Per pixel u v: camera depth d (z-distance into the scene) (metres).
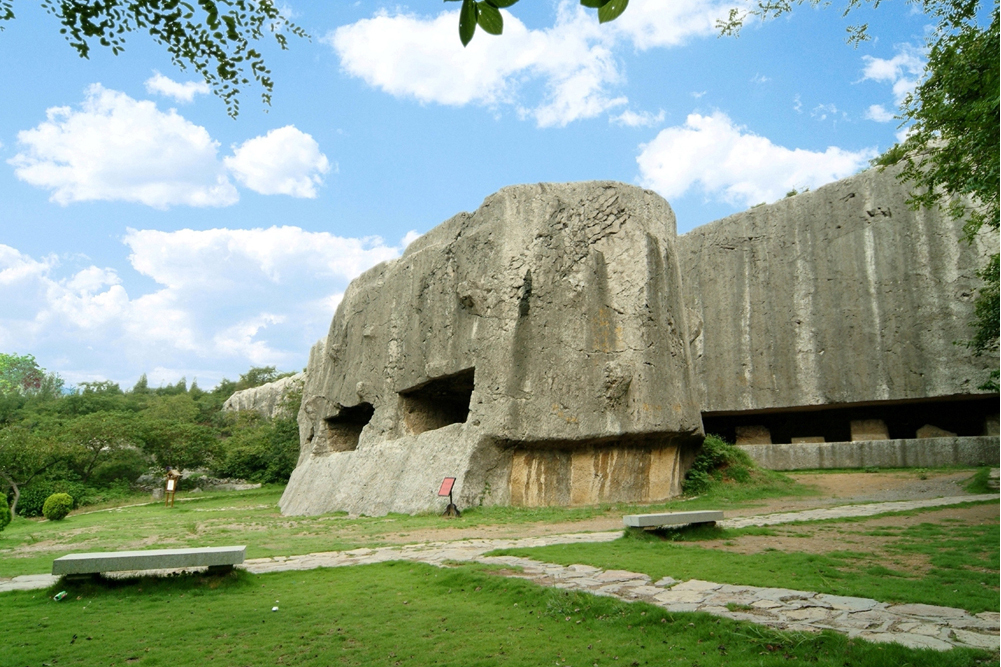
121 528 16.42
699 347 30.38
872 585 6.76
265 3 5.99
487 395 15.98
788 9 9.52
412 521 14.30
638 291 17.19
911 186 24.62
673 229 19.17
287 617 6.67
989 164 10.70
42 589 7.94
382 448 19.42
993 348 21.91
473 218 18.48
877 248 25.36
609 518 13.83
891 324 24.61
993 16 10.59
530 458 15.81
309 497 21.52
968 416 24.94
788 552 8.98
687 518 10.52
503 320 16.34
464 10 3.21
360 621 6.49
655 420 16.52
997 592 6.31
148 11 5.65
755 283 29.00
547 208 17.23
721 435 32.03
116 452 40.50
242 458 45.31
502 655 5.39
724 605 6.17
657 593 6.76
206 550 8.16
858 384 25.22
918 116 12.15
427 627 6.24
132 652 5.71
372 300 22.38
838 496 17.23
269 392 73.44
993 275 16.67
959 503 13.13
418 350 19.14
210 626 6.40
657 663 4.98
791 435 30.03
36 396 75.56
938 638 4.94
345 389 23.11
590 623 6.02
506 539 11.38
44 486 34.00
